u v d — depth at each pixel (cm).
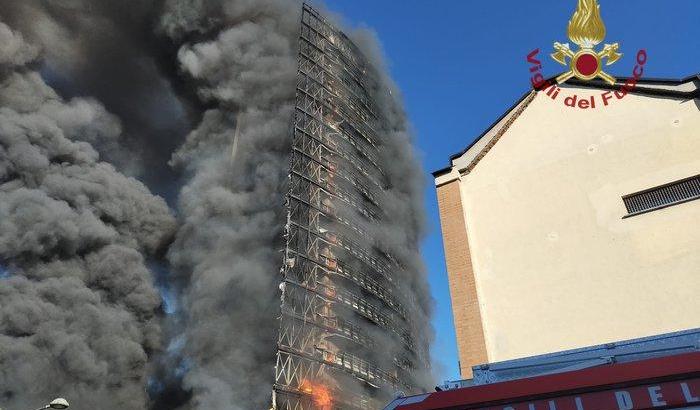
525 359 1035
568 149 1352
